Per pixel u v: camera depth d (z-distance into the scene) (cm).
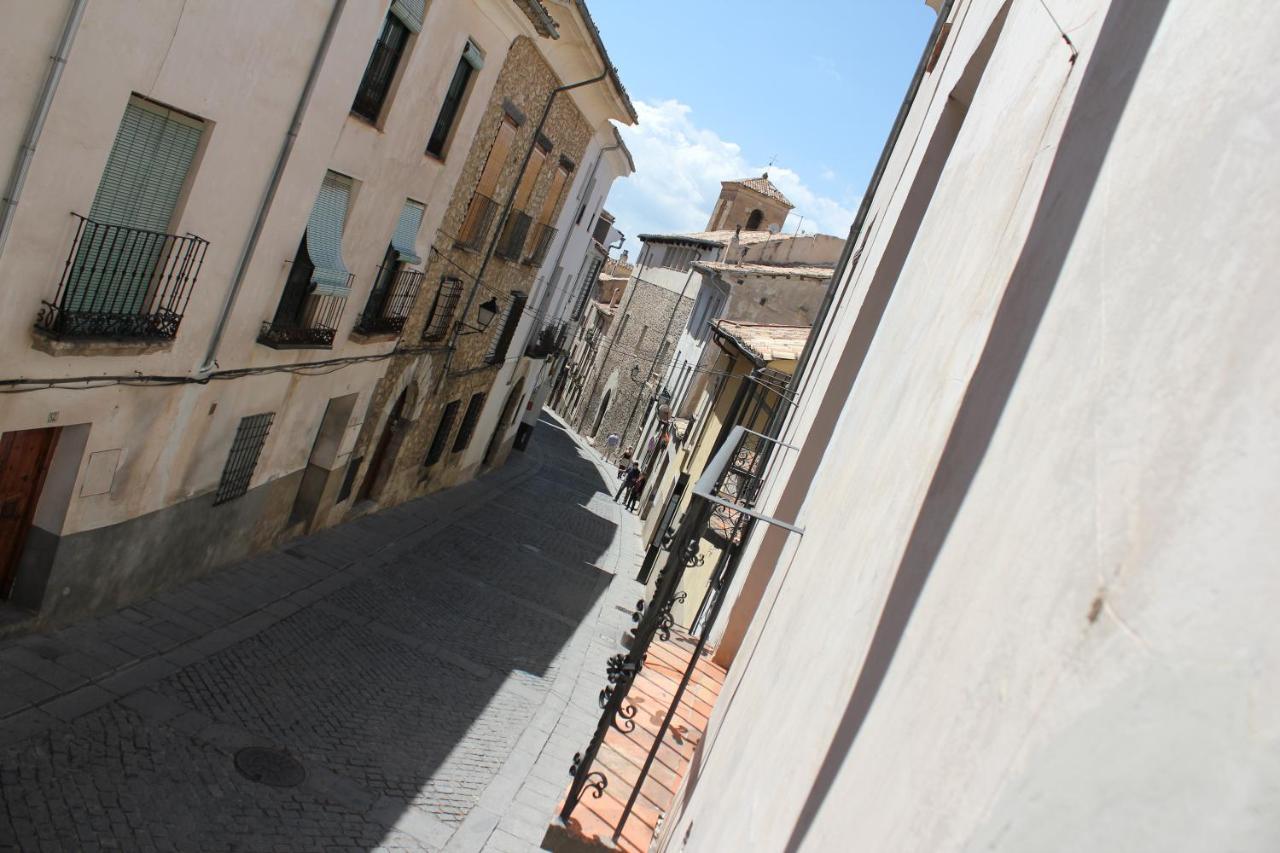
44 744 880
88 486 1037
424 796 1077
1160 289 125
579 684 1603
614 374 5503
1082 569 114
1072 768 98
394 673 1355
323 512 1828
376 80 1395
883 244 738
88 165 883
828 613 300
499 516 2698
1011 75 342
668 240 5147
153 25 886
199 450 1252
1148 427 112
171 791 900
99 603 1151
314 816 956
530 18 1709
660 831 583
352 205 1458
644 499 3756
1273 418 90
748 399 1855
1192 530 96
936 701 148
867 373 512
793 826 220
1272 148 109
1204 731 84
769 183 5659
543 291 3003
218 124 1033
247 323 1248
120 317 981
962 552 168
